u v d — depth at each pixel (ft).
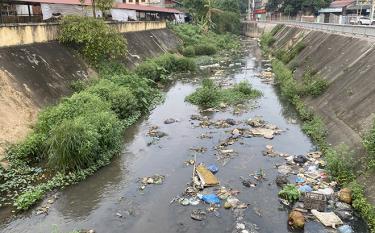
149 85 91.40
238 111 71.20
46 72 67.51
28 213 36.65
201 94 77.97
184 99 82.28
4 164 43.19
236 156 49.55
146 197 39.58
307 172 43.29
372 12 126.93
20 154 45.44
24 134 49.78
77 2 108.17
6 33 63.05
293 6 233.55
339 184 39.40
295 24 165.58
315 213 34.65
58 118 50.78
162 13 193.26
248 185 41.11
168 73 112.06
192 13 228.22
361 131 44.83
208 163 47.67
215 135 58.08
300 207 36.11
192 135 58.44
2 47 62.03
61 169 43.80
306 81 77.51
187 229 33.53
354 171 39.75
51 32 78.28
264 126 61.52
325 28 108.27
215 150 51.98
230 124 63.26
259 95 83.76
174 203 38.11
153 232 33.30
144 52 118.01
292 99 76.74
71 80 73.05
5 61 59.31
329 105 59.98
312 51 95.55
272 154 49.67
